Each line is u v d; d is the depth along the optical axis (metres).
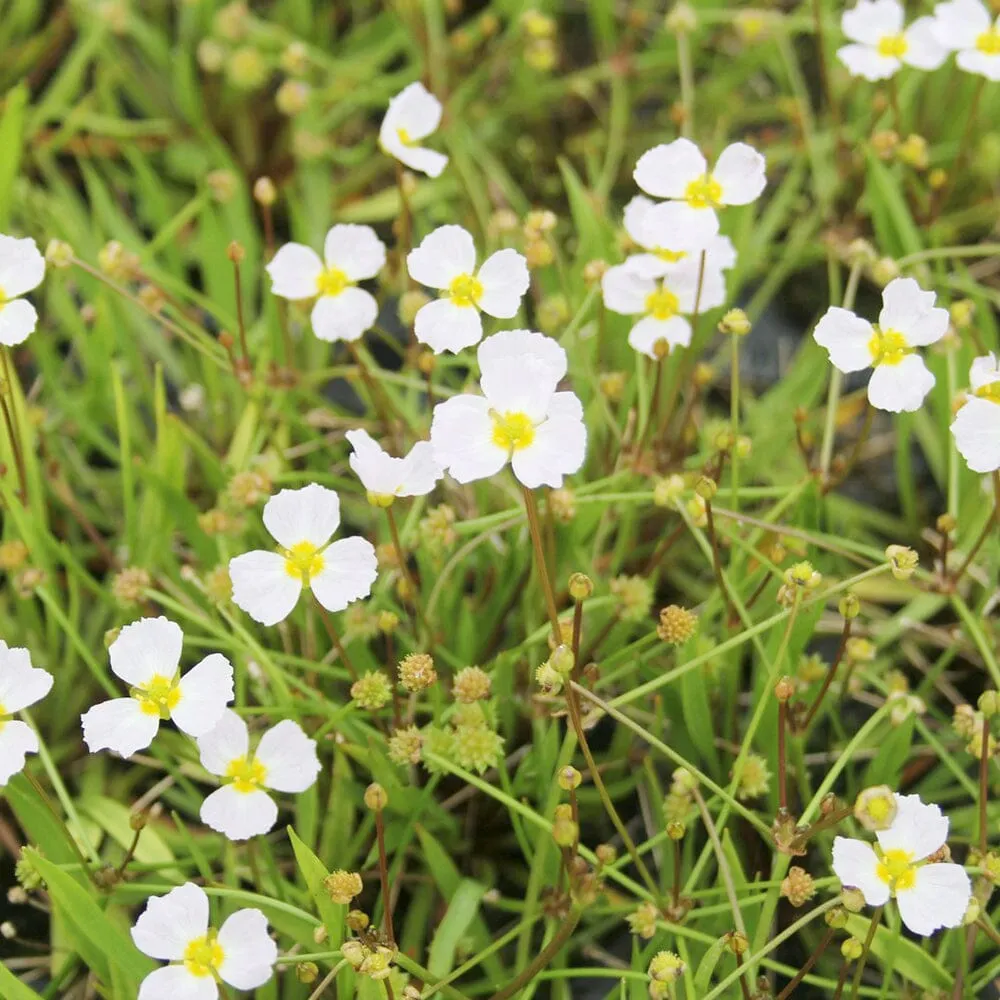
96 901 0.42
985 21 0.46
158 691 0.40
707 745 0.43
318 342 0.48
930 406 0.48
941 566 0.45
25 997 0.40
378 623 0.43
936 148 0.51
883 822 0.38
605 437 0.46
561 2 0.57
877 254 0.50
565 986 0.42
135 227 0.52
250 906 0.42
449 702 0.44
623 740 0.44
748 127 0.54
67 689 0.45
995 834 0.44
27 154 0.51
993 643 0.45
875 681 0.44
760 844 0.43
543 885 0.43
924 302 0.41
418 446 0.41
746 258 0.48
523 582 0.45
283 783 0.40
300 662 0.43
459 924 0.41
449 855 0.44
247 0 0.55
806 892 0.40
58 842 0.42
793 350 0.50
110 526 0.47
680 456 0.46
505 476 0.45
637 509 0.46
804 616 0.42
